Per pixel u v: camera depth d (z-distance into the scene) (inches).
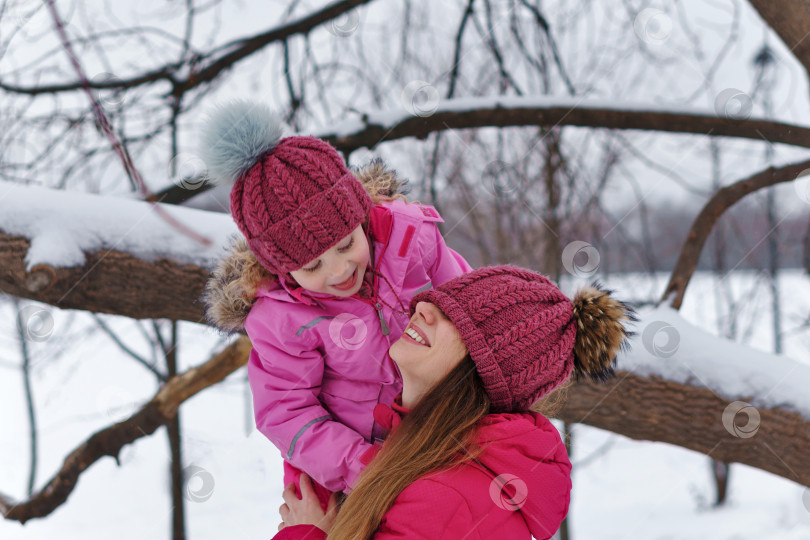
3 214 58.2
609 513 112.4
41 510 83.0
